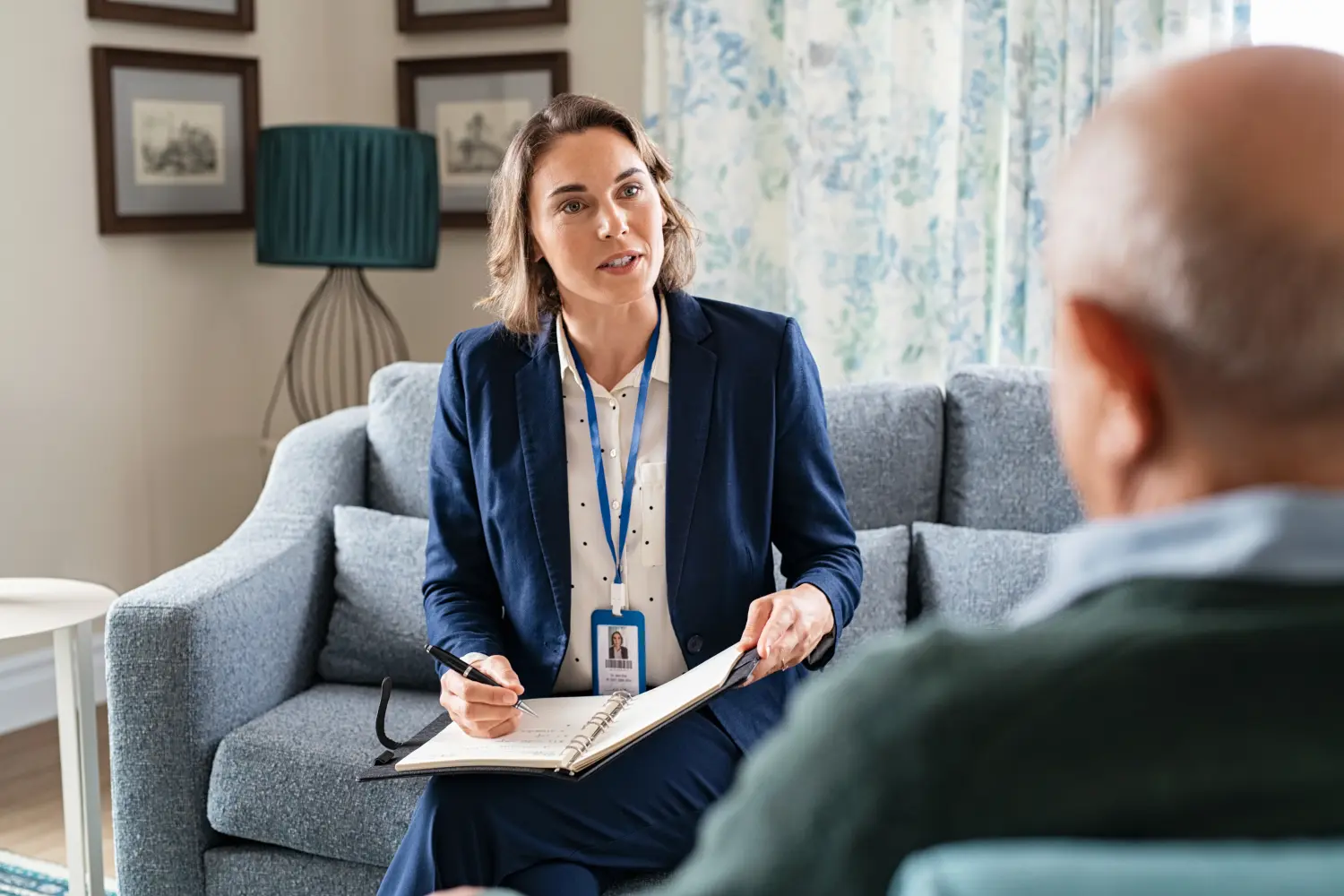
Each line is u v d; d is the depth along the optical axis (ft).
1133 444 1.94
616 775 6.18
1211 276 1.80
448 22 13.94
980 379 8.66
